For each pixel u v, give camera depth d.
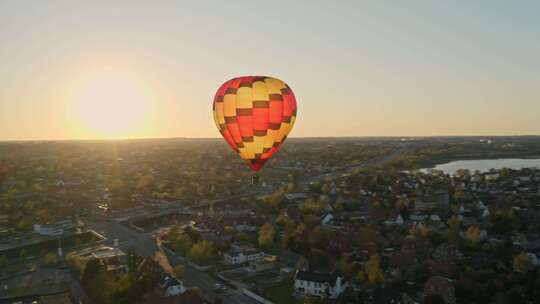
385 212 191.00
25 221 192.38
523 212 195.62
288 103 80.31
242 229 179.38
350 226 170.12
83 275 122.81
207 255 138.62
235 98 78.62
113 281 113.94
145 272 119.56
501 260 131.62
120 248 159.88
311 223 174.88
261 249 151.75
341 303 102.06
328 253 138.38
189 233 165.38
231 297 111.88
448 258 129.62
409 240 144.62
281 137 82.38
